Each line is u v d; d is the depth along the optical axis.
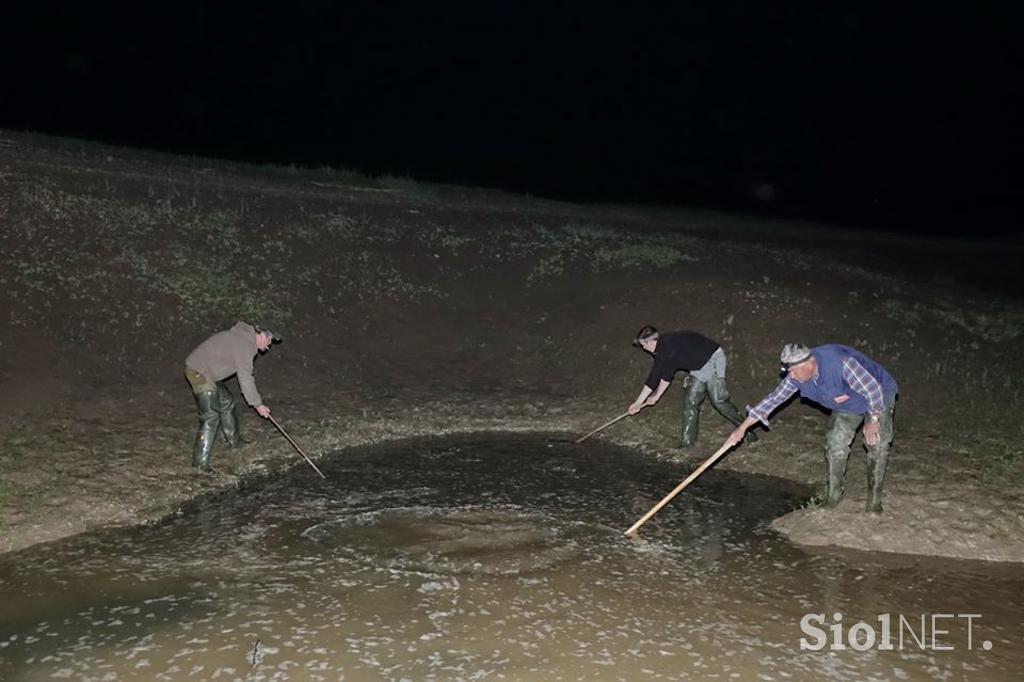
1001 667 5.47
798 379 7.02
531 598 6.26
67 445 8.66
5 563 6.68
